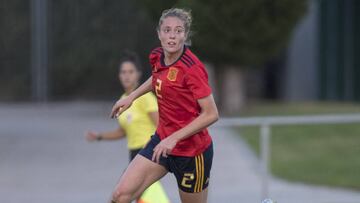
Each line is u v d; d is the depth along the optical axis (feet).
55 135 135.03
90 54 173.68
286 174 105.50
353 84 183.21
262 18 135.54
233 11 133.39
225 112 153.79
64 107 172.65
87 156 117.60
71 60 175.01
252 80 187.21
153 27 168.14
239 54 140.26
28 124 147.95
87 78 175.52
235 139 127.03
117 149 123.24
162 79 51.29
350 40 183.32
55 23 174.81
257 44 139.33
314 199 91.35
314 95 183.32
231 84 155.12
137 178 52.44
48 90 176.55
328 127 131.54
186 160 52.80
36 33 175.11
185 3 132.16
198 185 53.98
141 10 156.25
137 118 66.03
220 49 138.10
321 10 182.50
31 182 99.96
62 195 92.53
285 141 123.85
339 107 164.25
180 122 52.08
